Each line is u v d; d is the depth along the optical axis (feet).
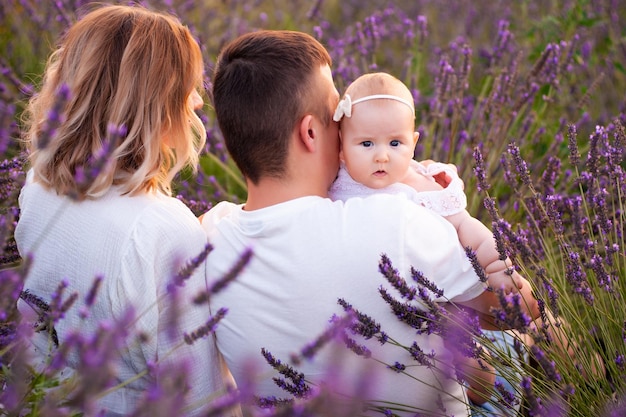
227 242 6.21
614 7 13.79
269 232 5.95
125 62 6.28
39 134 6.52
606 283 6.44
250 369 5.56
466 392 7.09
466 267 5.99
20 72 12.71
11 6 13.73
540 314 6.23
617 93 12.82
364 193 6.62
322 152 6.31
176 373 4.98
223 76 6.25
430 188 6.75
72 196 5.15
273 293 5.96
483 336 5.97
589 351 6.44
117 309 6.20
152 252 6.13
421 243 5.89
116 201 6.30
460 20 16.66
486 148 10.11
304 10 17.22
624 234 8.05
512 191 10.07
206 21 14.80
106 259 6.18
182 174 10.12
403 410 6.10
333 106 6.34
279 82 6.03
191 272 5.35
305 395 5.84
